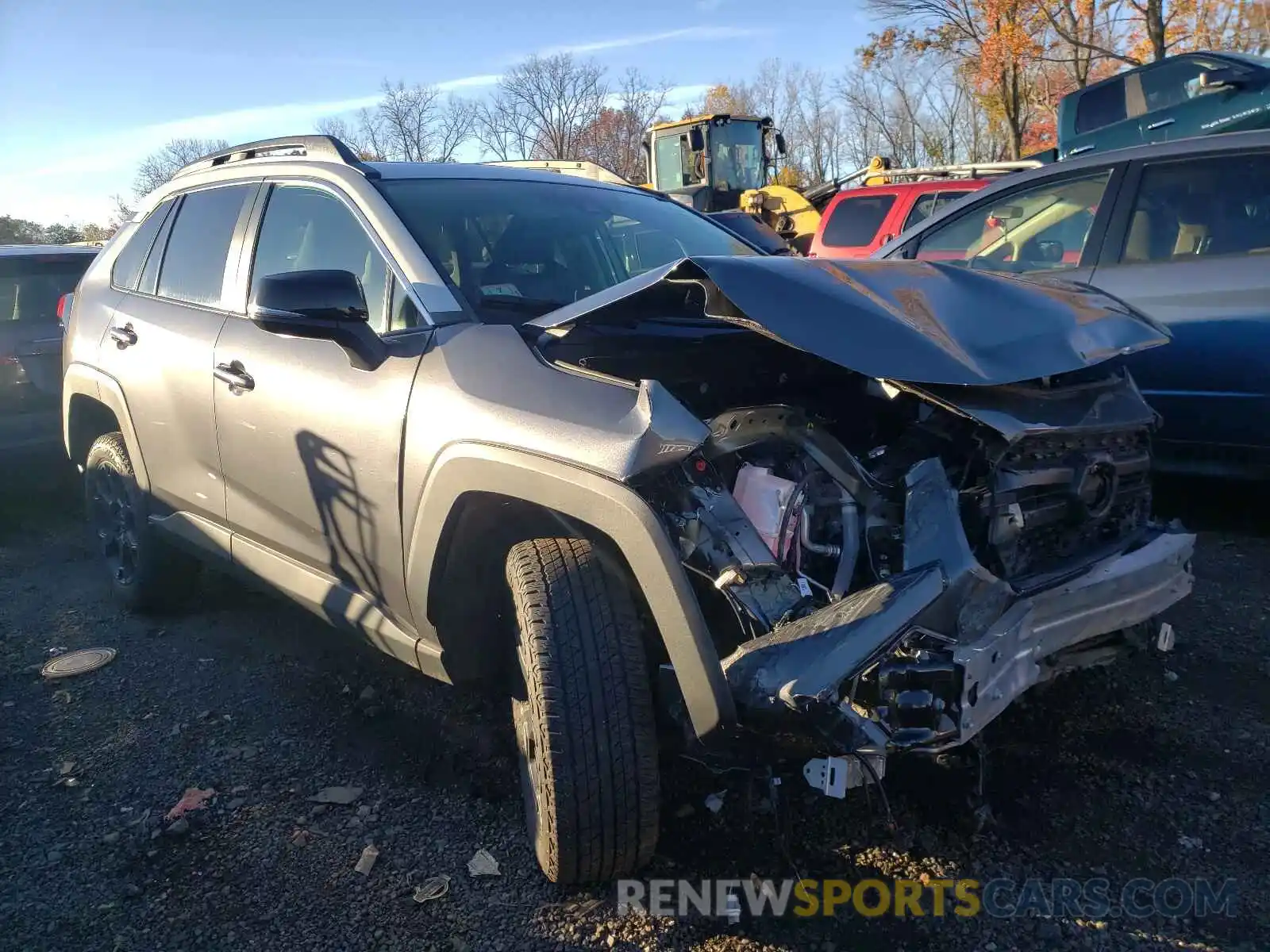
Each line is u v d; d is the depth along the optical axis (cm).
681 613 219
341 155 355
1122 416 288
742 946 238
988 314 275
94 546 588
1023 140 2833
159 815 305
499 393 261
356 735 349
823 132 4231
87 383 457
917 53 2731
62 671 411
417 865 275
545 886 263
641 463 223
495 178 371
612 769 238
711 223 420
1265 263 452
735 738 219
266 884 270
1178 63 871
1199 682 347
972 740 268
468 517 270
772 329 237
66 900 267
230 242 389
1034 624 245
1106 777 296
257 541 370
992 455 254
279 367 331
